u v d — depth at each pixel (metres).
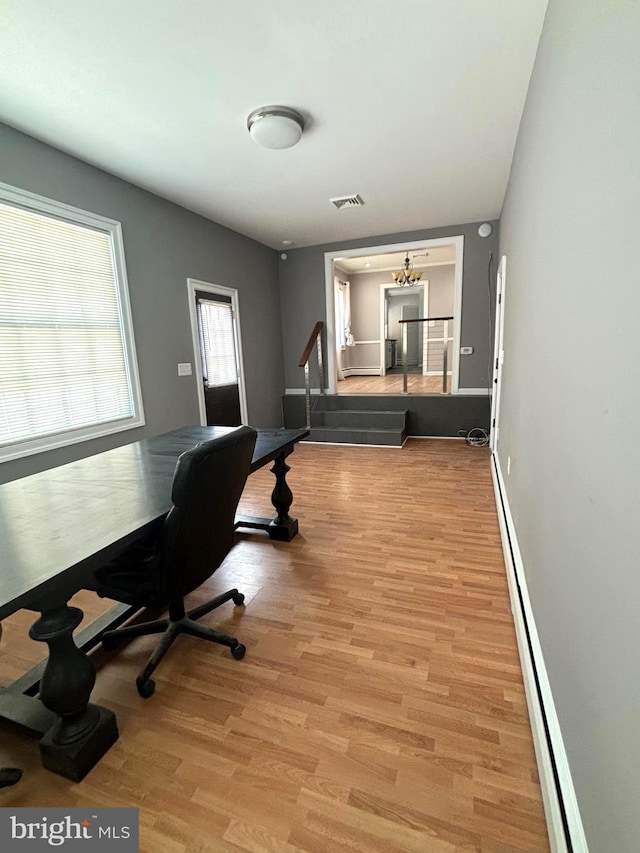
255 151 2.91
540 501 1.51
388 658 1.64
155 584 1.41
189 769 1.22
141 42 1.86
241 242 5.11
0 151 2.44
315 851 1.01
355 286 9.41
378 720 1.36
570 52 1.24
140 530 1.25
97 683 1.56
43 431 2.80
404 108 2.46
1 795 1.16
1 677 1.61
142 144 2.76
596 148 0.94
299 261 5.97
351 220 4.68
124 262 3.35
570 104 1.22
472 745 1.27
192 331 4.22
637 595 0.64
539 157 1.79
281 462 2.65
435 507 3.20
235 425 5.08
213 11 1.70
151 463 1.97
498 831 1.04
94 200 3.07
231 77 2.13
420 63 2.07
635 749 0.62
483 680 1.52
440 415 5.53
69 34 1.79
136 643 1.79
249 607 2.00
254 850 1.01
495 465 3.77
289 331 6.21
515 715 1.37
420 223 4.92
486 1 1.70
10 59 1.93
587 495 0.94
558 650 1.14
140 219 3.52
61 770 1.20
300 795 1.14
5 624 1.95
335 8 1.72
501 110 2.50
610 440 0.80
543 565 1.40
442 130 2.72
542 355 1.59
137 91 2.21
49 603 1.11
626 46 0.76
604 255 0.87
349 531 2.82
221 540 1.63
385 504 3.30
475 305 5.23
